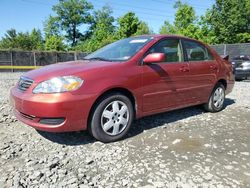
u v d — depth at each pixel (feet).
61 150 11.37
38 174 9.16
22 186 8.60
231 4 122.01
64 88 10.96
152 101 13.64
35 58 83.25
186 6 133.59
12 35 198.18
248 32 125.18
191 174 9.53
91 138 12.75
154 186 8.75
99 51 15.48
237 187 8.79
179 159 10.69
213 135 13.48
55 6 198.08
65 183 8.77
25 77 12.26
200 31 125.90
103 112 11.99
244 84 36.58
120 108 12.57
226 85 18.78
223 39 126.21
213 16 127.54
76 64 12.85
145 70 13.15
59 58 87.97
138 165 10.14
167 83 14.19
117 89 12.37
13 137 12.78
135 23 135.85
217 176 9.45
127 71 12.52
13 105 12.35
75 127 11.30
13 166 9.89
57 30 201.57
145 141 12.54
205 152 11.40
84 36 208.03
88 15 206.39
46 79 11.25
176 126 14.82
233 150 11.67
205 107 17.80
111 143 12.26
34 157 10.64
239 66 41.14
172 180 9.13
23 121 11.78
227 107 19.86
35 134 13.19
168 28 150.61
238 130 14.34
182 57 15.44
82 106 11.19
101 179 9.12
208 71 16.85
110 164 10.19
